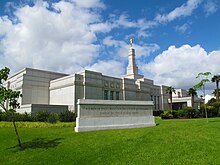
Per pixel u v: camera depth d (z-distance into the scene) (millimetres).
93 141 12281
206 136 11992
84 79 46219
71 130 16781
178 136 12266
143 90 63719
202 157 8828
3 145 12961
